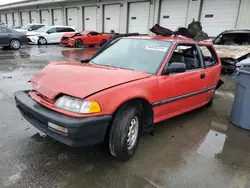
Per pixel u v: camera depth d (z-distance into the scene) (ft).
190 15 45.83
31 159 8.24
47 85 8.09
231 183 7.59
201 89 12.52
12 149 8.80
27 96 8.86
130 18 59.00
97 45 59.00
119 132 7.70
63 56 37.35
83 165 8.07
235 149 9.87
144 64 10.05
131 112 7.98
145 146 9.69
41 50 45.62
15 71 23.93
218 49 28.22
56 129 7.22
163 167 8.24
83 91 7.21
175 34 12.74
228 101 17.15
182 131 11.41
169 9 49.88
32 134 10.07
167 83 9.70
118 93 7.55
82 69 8.87
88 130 6.97
